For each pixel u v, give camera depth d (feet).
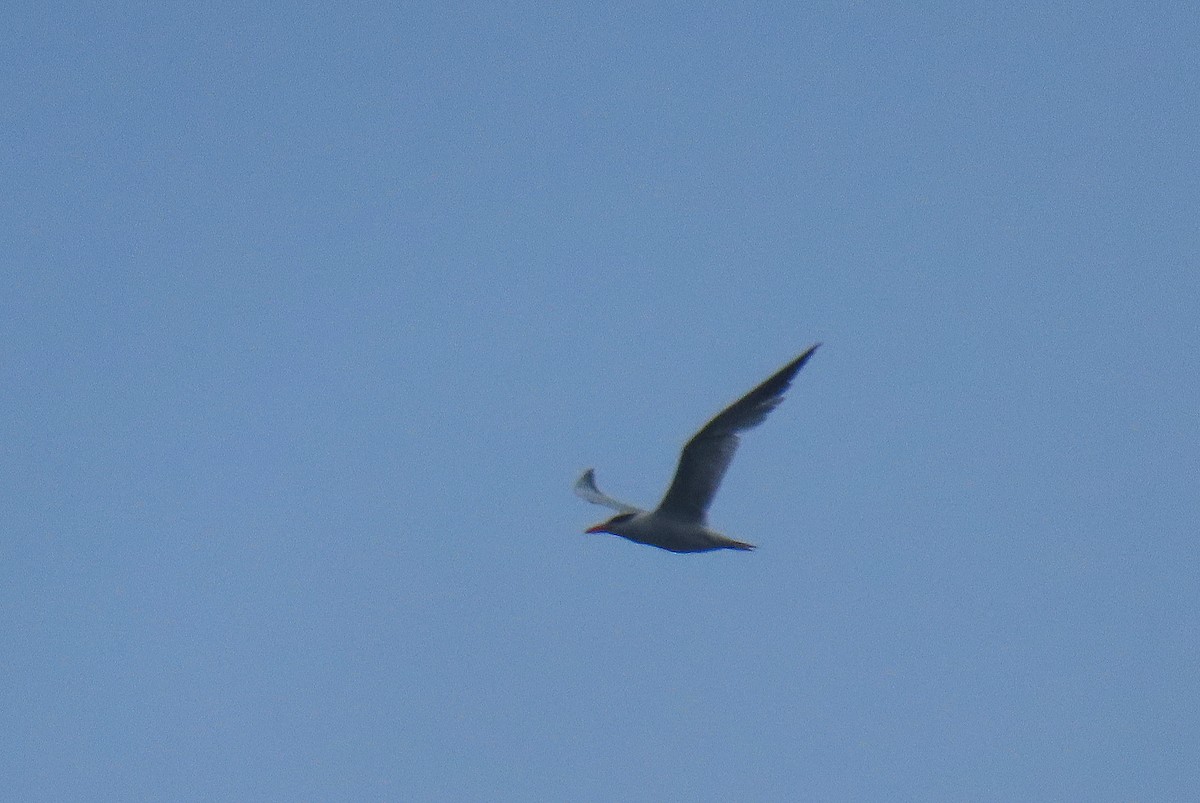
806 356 76.43
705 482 77.71
